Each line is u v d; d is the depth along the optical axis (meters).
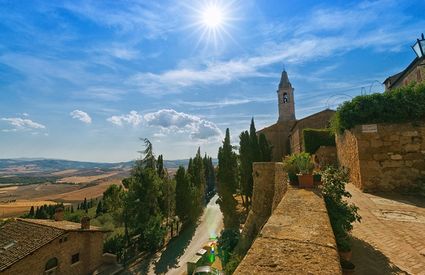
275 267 2.30
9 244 18.78
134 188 31.59
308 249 2.73
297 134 35.12
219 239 24.55
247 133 38.53
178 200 37.31
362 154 11.45
